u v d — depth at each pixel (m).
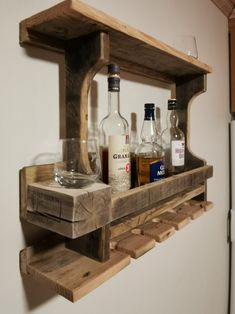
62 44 0.54
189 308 1.18
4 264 0.49
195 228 1.21
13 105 0.50
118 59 0.69
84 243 0.54
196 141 1.19
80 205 0.43
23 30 0.49
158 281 0.95
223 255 1.56
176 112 0.94
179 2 1.04
